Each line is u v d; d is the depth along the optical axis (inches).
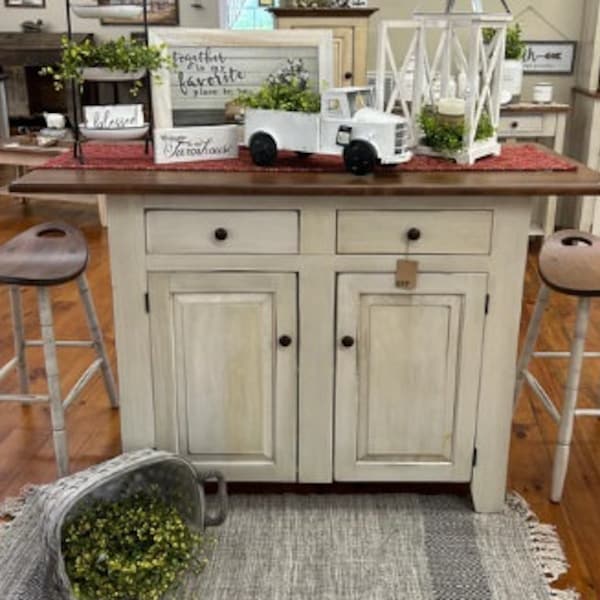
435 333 75.1
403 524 80.0
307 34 80.5
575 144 176.6
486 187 66.8
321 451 79.7
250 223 71.2
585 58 171.0
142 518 71.2
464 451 79.4
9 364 97.4
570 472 89.7
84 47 74.3
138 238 71.7
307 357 75.9
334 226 71.2
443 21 76.4
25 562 74.2
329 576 72.9
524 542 77.4
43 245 86.1
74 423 99.7
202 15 235.0
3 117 253.0
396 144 71.2
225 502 76.7
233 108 80.9
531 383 91.7
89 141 87.0
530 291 149.8
